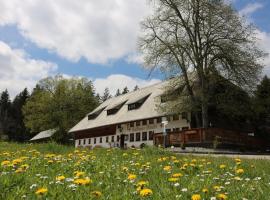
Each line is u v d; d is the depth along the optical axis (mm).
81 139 70625
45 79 88938
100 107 71375
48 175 7039
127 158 11055
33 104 87562
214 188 5957
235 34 41062
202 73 41812
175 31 43469
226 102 41812
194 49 42469
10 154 10656
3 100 126875
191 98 42406
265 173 8766
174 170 8242
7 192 5051
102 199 5035
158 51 43156
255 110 44438
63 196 5047
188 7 42375
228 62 40875
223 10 40812
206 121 41750
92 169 8117
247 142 43031
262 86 51875
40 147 16859
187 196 5410
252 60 40719
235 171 8555
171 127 49094
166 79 43812
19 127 108062
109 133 61844
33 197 4941
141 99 56562
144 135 53656
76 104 86375
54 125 84812
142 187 5629
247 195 5746
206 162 10312
